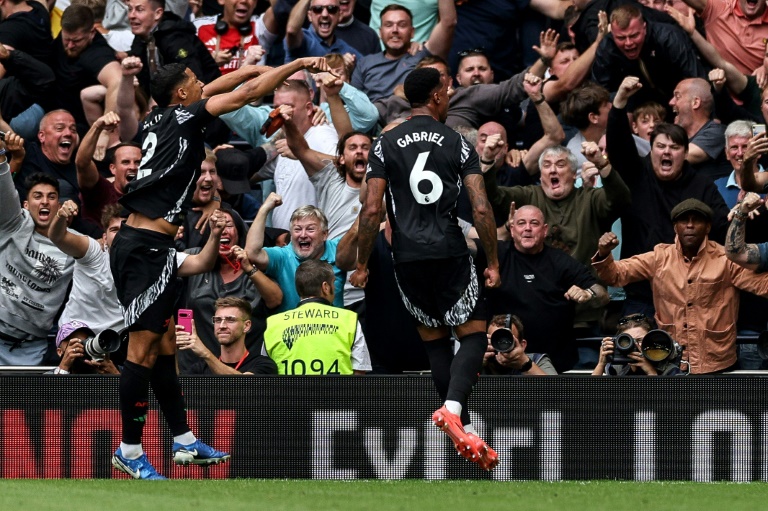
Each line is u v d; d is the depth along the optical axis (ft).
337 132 103.81
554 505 55.36
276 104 104.99
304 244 91.04
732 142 99.25
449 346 66.64
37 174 95.61
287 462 73.00
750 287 87.15
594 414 72.59
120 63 115.96
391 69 115.03
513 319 82.58
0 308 94.94
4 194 92.17
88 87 114.01
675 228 88.28
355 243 84.74
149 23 118.62
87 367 79.46
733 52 118.21
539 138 110.63
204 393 73.20
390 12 114.73
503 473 72.59
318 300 81.82
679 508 54.90
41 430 73.41
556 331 89.66
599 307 92.17
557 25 123.85
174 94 64.95
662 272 88.84
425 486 65.41
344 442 72.95
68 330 85.92
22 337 95.91
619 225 99.76
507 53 124.26
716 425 72.23
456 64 123.03
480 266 91.71
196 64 114.93
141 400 65.10
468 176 64.54
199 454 67.41
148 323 63.82
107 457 73.20
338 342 80.23
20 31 113.29
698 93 103.30
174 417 67.21
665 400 72.49
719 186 101.24
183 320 80.33
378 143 64.95
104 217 95.81
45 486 63.62
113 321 92.73
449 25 116.98
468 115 110.01
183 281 92.17
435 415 61.57
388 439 72.84
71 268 96.37
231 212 96.17
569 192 95.66
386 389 72.90
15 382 73.41
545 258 90.22
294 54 119.14
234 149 102.78
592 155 91.40
